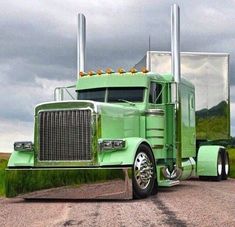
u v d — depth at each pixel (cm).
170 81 1391
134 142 1139
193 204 1017
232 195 1202
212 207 964
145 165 1161
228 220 811
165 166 1306
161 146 1298
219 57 1988
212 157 1750
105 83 1334
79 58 1659
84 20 1673
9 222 839
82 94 1366
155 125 1284
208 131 1967
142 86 1307
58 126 1145
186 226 763
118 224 788
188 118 1523
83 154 1126
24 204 1105
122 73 1332
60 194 1125
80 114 1130
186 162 1532
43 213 937
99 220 828
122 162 1103
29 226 789
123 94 1318
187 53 1973
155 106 1339
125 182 1089
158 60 1859
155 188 1241
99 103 1143
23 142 1177
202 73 1980
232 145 2011
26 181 1152
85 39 1673
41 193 1139
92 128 1120
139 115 1282
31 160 1170
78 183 1112
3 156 1967
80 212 930
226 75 1986
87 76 1370
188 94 1527
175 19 1420
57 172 1130
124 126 1218
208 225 769
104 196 1097
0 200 1210
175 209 944
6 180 1171
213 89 1981
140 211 926
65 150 1138
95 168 1105
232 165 2175
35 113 1166
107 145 1115
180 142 1362
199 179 1827
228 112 1988
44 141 1155
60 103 1145
